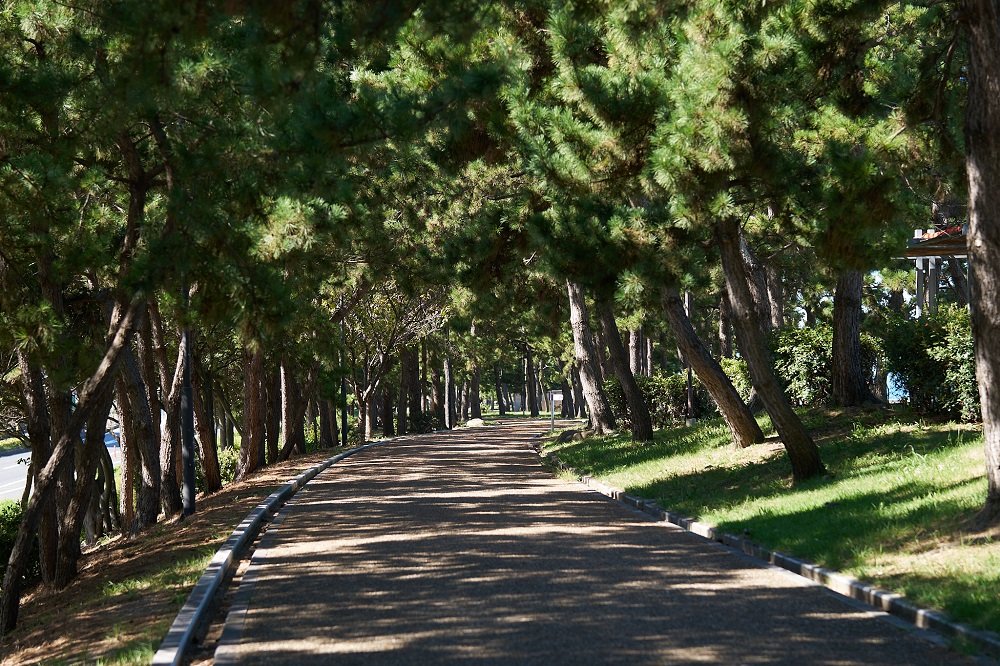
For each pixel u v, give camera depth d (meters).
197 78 11.11
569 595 8.99
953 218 24.22
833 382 20.42
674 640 7.23
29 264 15.20
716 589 9.17
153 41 9.35
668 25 12.73
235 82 11.40
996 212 9.66
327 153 11.76
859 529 10.85
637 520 14.76
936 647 6.93
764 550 10.88
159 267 11.57
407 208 25.06
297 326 26.30
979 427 16.09
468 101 12.00
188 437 19.52
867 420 18.72
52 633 9.76
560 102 16.30
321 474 27.05
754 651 6.88
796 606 8.37
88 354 13.20
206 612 9.14
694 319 49.38
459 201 26.28
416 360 61.38
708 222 14.27
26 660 8.70
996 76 9.57
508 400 137.62
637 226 15.48
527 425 68.56
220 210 12.28
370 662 6.84
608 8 11.00
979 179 9.74
